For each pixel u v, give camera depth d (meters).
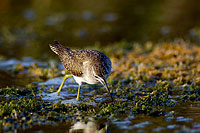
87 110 10.45
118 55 17.86
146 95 11.89
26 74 15.42
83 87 13.25
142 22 24.27
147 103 10.80
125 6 27.78
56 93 12.47
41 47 20.00
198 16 24.77
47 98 11.88
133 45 19.53
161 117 9.65
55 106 10.70
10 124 9.14
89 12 26.52
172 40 20.36
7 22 24.05
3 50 19.34
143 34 21.94
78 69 11.63
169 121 9.28
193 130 8.50
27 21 24.50
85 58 11.63
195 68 14.46
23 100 11.38
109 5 28.14
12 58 17.98
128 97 11.66
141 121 9.38
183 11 26.03
